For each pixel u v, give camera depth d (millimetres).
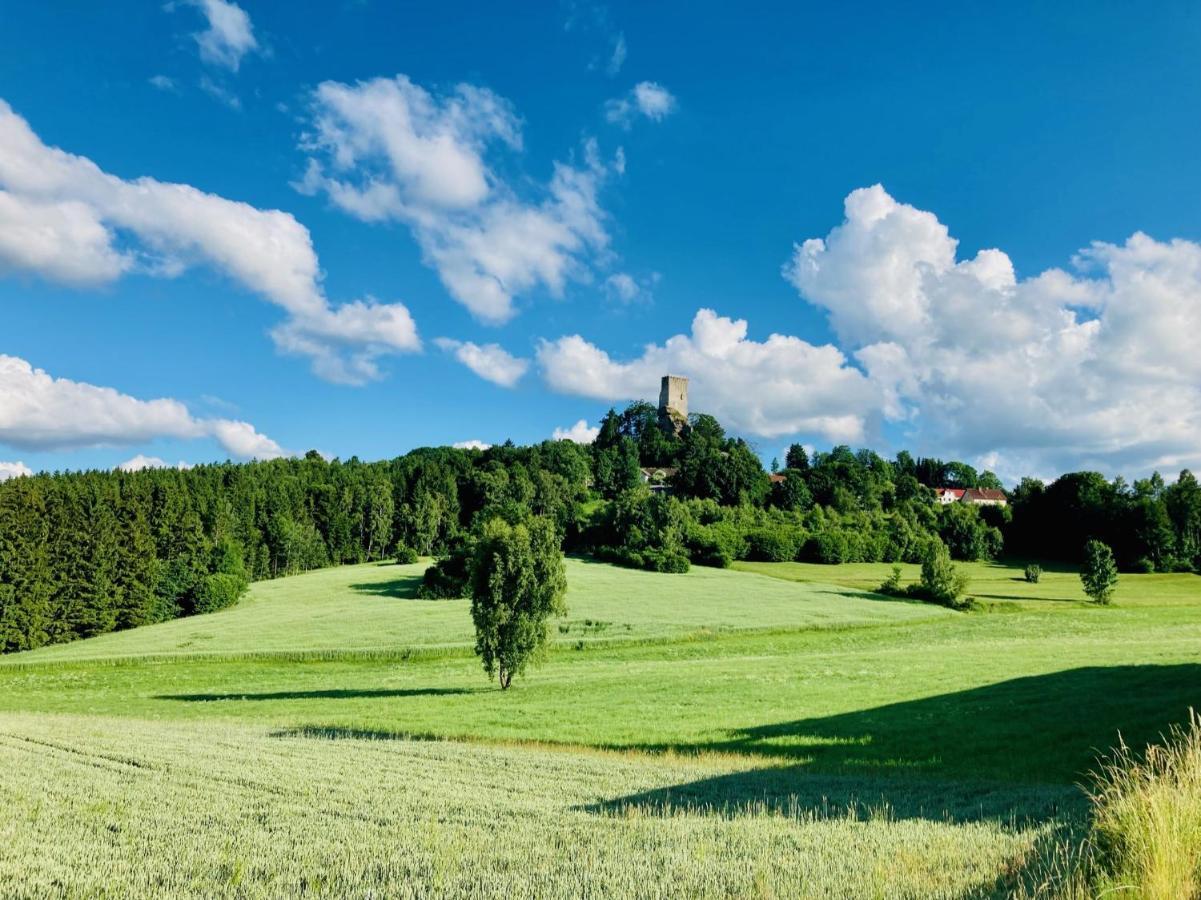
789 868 9133
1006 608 67125
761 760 19344
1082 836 9820
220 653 48781
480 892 8492
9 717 25859
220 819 11914
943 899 7648
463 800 13695
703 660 42844
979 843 10102
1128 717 22422
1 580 56406
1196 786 8156
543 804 13500
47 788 13945
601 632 53406
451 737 23391
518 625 36094
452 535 95562
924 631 54719
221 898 8414
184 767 16312
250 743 20562
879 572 90375
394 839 10875
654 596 68375
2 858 9664
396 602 70938
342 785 14859
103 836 10906
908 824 11633
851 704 27625
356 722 26672
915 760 19141
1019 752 19469
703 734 23438
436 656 48531
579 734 23781
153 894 8492
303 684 39844
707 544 94625
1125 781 9195
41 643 57969
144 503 79562
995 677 31891
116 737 20812
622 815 12688
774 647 48812
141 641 56500
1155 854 7062
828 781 16156
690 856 9867
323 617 62812
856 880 8508
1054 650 39906
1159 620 58438
